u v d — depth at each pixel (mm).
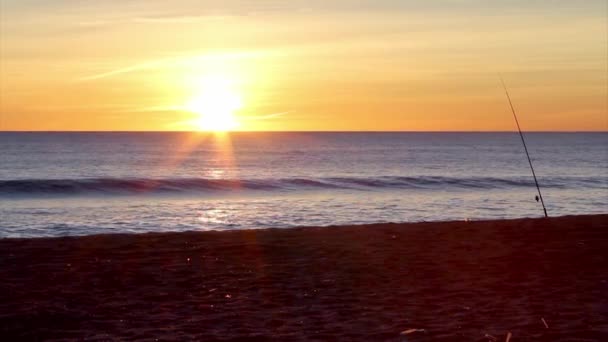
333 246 11836
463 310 7520
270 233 13453
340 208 26719
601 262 10148
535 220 15195
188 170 51094
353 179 38312
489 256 10734
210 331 6848
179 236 13016
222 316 7422
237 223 22547
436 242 12180
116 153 79375
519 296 8141
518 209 26906
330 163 61562
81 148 92500
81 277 9383
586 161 65125
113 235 13180
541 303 7781
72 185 33500
